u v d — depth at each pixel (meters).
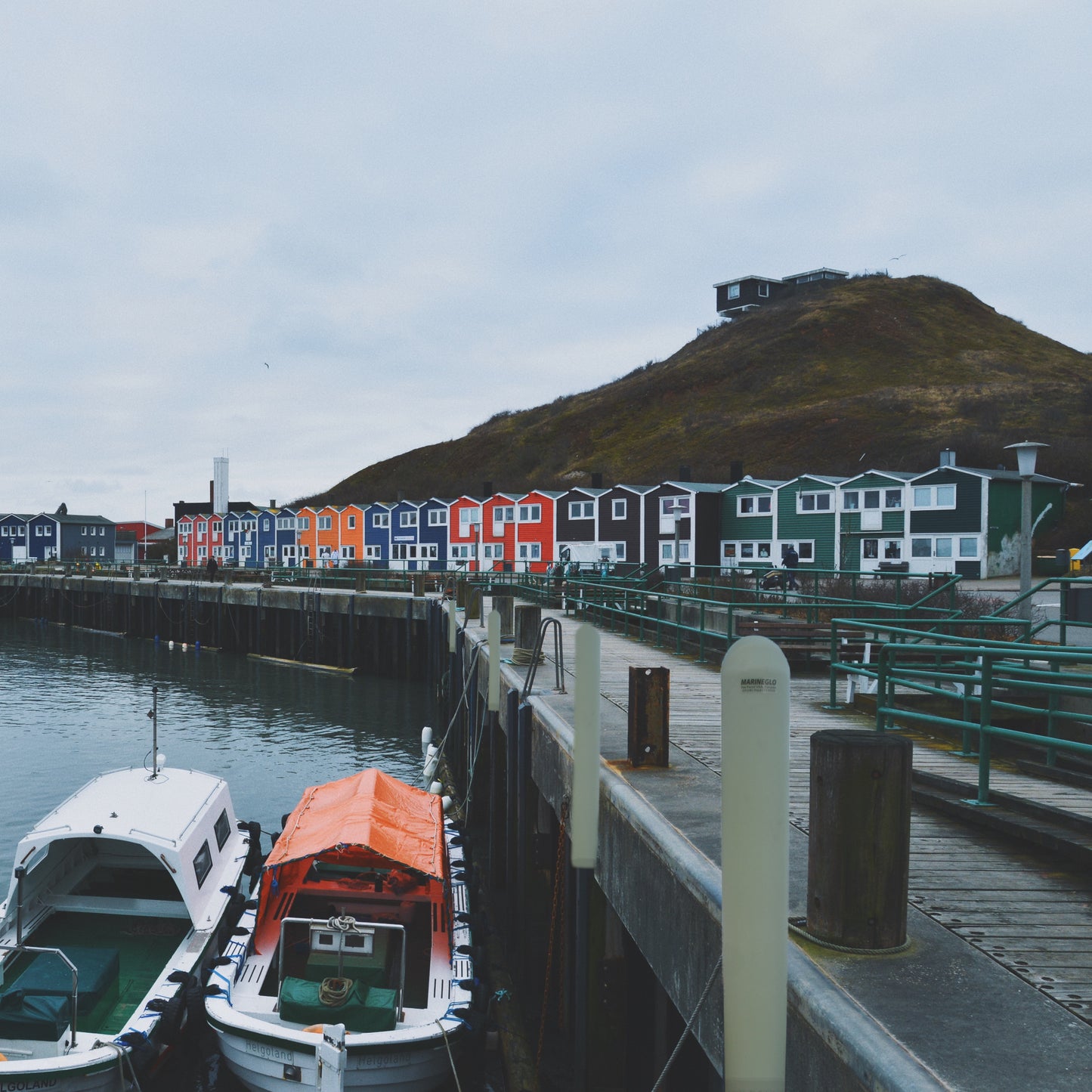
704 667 15.91
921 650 7.39
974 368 119.06
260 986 9.63
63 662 43.44
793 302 148.75
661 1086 6.98
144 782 12.76
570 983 9.92
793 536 49.56
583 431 132.62
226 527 89.56
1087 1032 3.36
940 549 43.84
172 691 34.62
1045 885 5.05
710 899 4.52
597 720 5.64
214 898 11.60
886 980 3.74
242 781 21.39
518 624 16.11
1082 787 7.34
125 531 120.38
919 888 4.98
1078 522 46.53
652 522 54.47
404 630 38.75
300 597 43.00
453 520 66.00
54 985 8.90
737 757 3.03
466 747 20.86
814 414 99.06
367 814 11.66
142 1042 8.71
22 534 101.75
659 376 139.62
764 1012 3.01
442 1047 8.98
